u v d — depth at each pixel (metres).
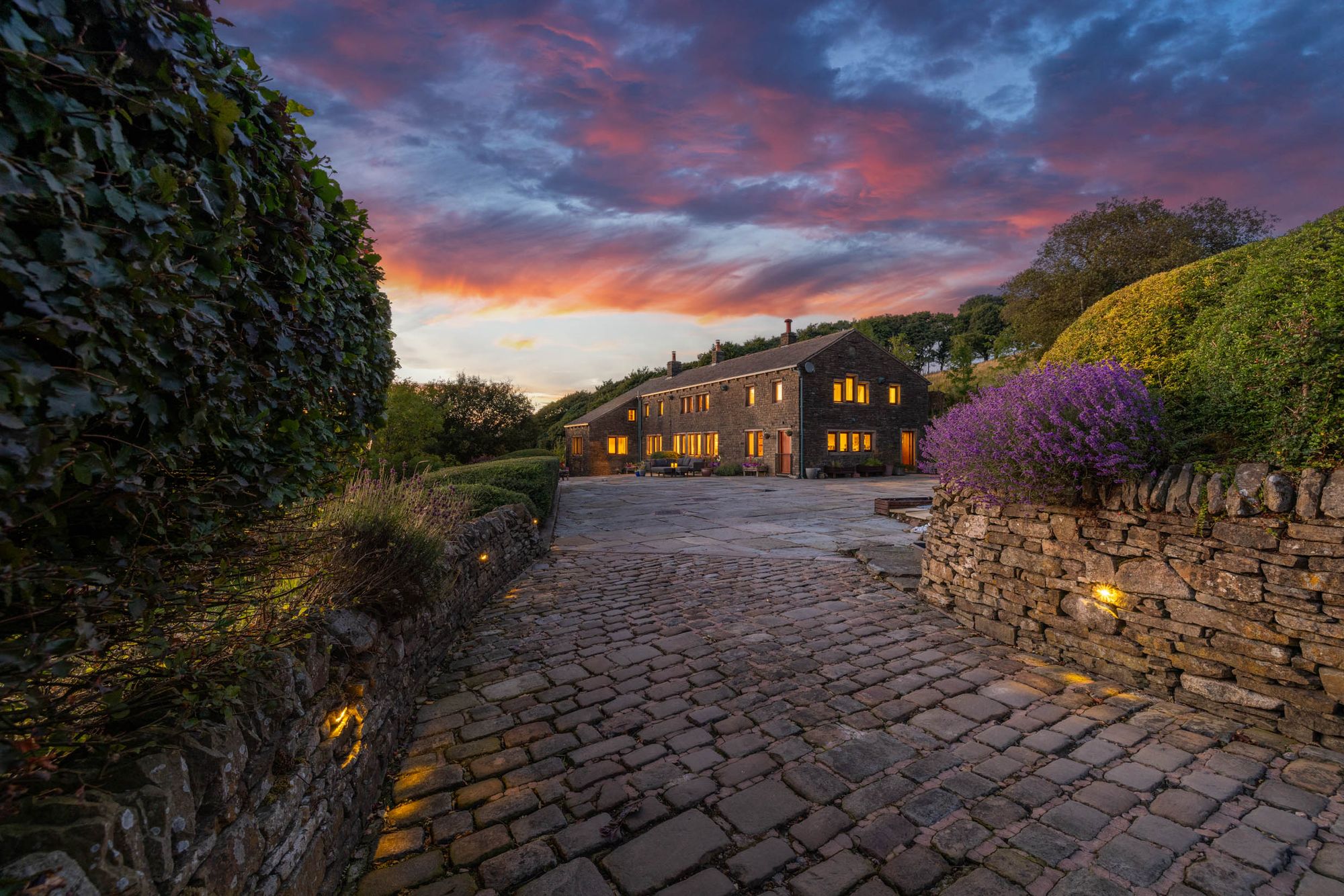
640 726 3.20
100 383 1.17
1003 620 4.51
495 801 2.55
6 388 0.98
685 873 2.11
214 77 1.58
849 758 2.85
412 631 3.37
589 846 2.25
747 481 22.41
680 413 33.47
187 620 1.58
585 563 7.58
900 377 27.91
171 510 1.50
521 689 3.69
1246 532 3.10
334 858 2.09
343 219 2.55
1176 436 3.82
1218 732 3.00
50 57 1.06
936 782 2.63
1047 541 4.16
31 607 1.10
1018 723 3.16
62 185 1.07
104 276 1.14
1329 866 2.04
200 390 1.47
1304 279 3.27
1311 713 2.85
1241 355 3.53
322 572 2.60
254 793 1.63
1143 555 3.57
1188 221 21.69
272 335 1.89
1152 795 2.49
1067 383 4.11
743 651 4.29
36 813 1.06
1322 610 2.81
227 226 1.55
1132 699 3.43
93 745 1.30
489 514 6.57
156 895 1.18
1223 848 2.15
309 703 2.03
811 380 24.89
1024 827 2.31
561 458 31.22
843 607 5.41
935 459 5.32
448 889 2.05
